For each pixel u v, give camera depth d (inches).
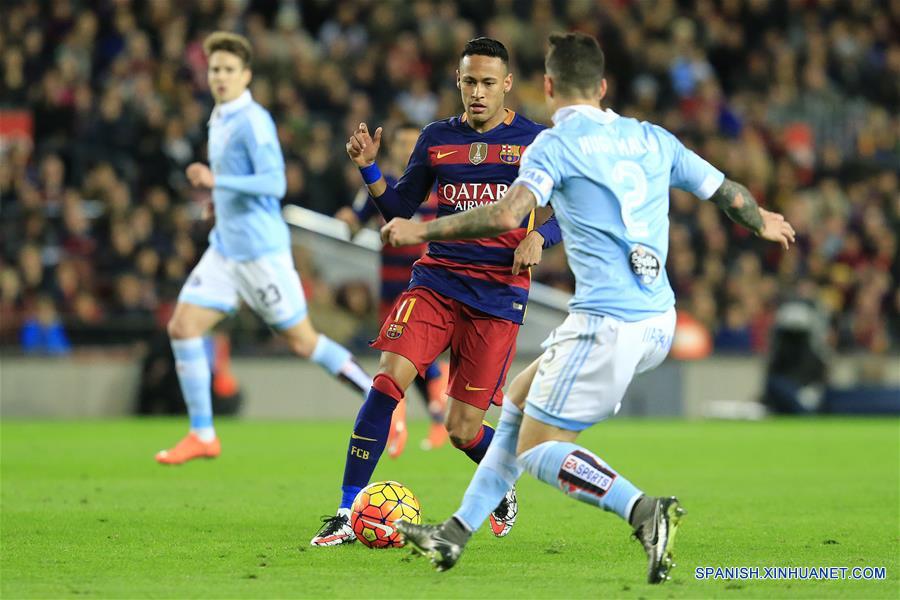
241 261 1346.0
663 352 757.9
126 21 3075.8
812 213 3366.1
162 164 2812.5
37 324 2417.6
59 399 2399.1
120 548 876.6
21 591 713.0
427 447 1739.7
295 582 746.2
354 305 2536.9
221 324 2529.5
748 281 2970.0
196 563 815.1
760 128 3575.3
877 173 3565.5
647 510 705.0
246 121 1304.1
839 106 3801.7
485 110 930.7
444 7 3344.0
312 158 2834.6
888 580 770.8
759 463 1621.6
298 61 3110.2
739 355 2787.9
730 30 3880.4
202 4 3139.8
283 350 2541.8
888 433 2187.5
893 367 2928.2
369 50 3213.6
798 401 2687.0
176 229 2625.5
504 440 781.9
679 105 3489.2
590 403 737.6
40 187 2711.6
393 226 721.6
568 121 754.2
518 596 704.4
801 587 745.6
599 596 706.8
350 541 896.3
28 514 1051.3
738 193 783.1
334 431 2101.4
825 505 1172.5
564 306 2610.7
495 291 936.3
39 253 2480.3
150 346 2433.6
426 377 1689.2
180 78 2972.4
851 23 4008.4
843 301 3134.8
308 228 2620.6
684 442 1966.0
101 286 2559.1
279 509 1099.3
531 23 3540.8
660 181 758.5
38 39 2970.0
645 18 3673.7
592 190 740.7
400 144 1480.1
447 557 748.0
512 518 931.3
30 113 2861.7
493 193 938.1
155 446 1738.4
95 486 1272.1
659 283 752.3
